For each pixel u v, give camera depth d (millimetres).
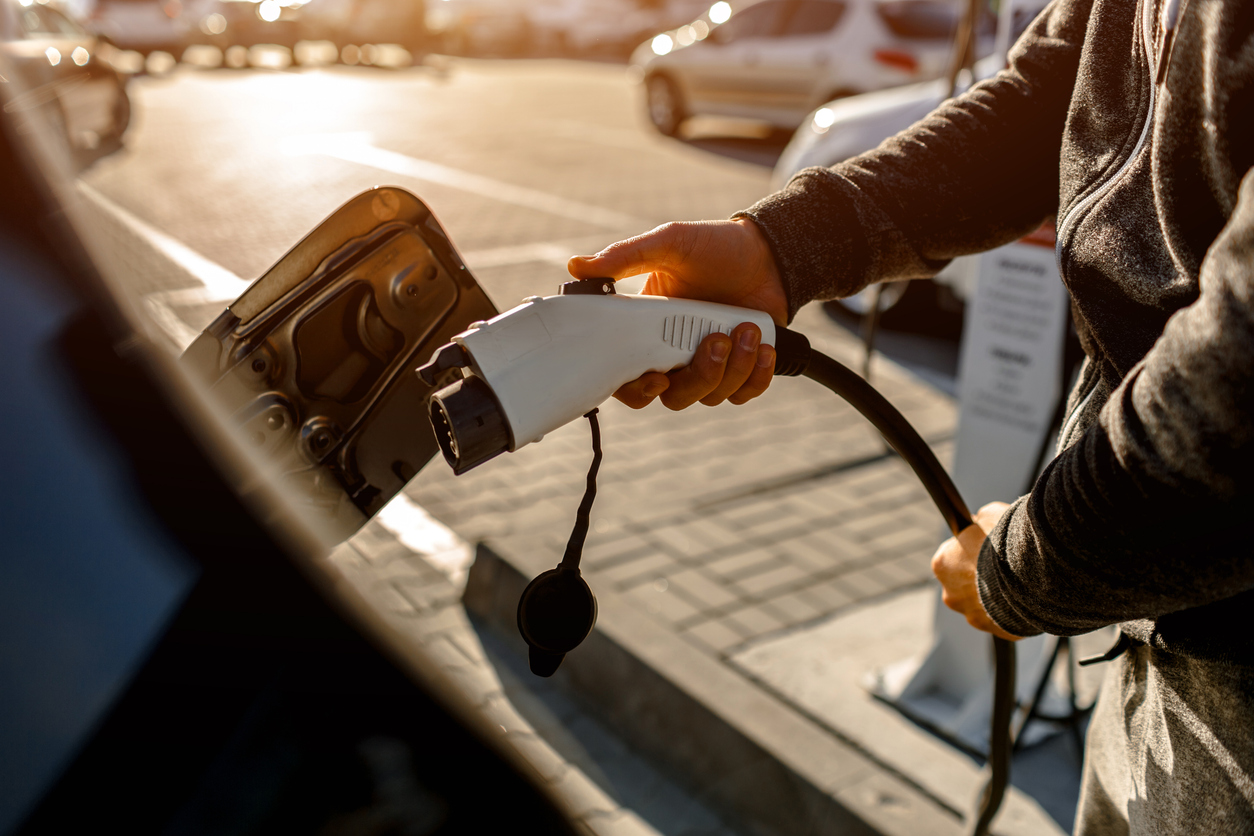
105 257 758
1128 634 1104
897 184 1274
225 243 7520
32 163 708
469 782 779
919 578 3398
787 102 11273
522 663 2994
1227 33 844
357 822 712
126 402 694
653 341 1092
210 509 708
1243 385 738
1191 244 933
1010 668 1533
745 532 3701
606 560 3488
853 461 4324
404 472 1186
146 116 14117
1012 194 1304
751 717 2504
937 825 2193
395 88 18344
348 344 1148
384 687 766
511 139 12664
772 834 2377
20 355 654
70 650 620
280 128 13195
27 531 625
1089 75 1094
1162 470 801
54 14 8000
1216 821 1026
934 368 5512
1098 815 1355
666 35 13180
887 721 2645
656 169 10844
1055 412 2145
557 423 1033
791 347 1207
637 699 2699
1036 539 938
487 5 25219
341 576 829
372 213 1138
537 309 1034
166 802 633
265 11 22031
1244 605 959
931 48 9945
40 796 587
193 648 667
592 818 2445
